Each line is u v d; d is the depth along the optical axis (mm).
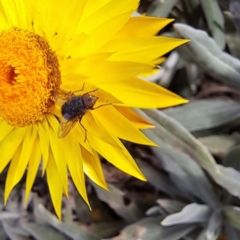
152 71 140
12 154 147
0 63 143
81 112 132
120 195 168
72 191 178
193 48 145
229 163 156
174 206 159
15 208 182
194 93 176
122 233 157
